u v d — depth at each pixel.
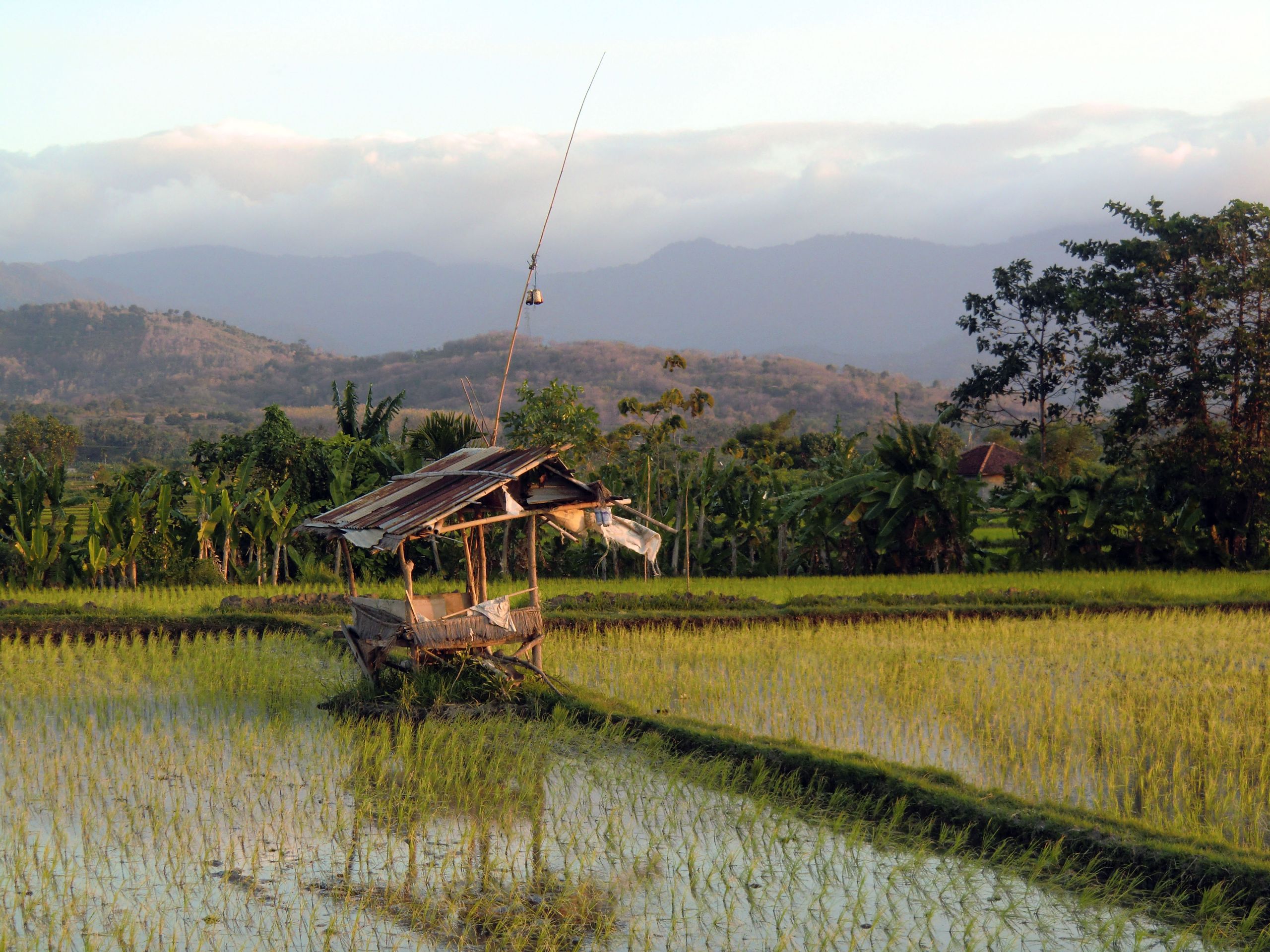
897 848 7.62
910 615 18.59
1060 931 6.30
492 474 11.67
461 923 6.41
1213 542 28.97
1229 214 32.25
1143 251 32.38
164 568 23.62
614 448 39.97
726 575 28.89
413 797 8.76
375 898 6.77
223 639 16.14
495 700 11.66
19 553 23.00
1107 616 18.64
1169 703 11.41
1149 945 6.13
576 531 12.49
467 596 13.01
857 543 28.45
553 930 6.31
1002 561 28.06
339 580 25.03
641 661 13.98
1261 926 6.28
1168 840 7.18
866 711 11.23
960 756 9.56
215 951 6.02
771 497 29.55
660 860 7.45
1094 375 33.00
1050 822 7.55
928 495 26.98
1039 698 11.67
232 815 8.24
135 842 7.65
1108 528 28.30
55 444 69.50
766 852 7.58
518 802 8.68
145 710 11.59
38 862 7.25
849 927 6.36
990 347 40.72
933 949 6.07
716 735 10.01
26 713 11.45
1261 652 15.00
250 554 26.17
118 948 6.04
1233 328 30.72
